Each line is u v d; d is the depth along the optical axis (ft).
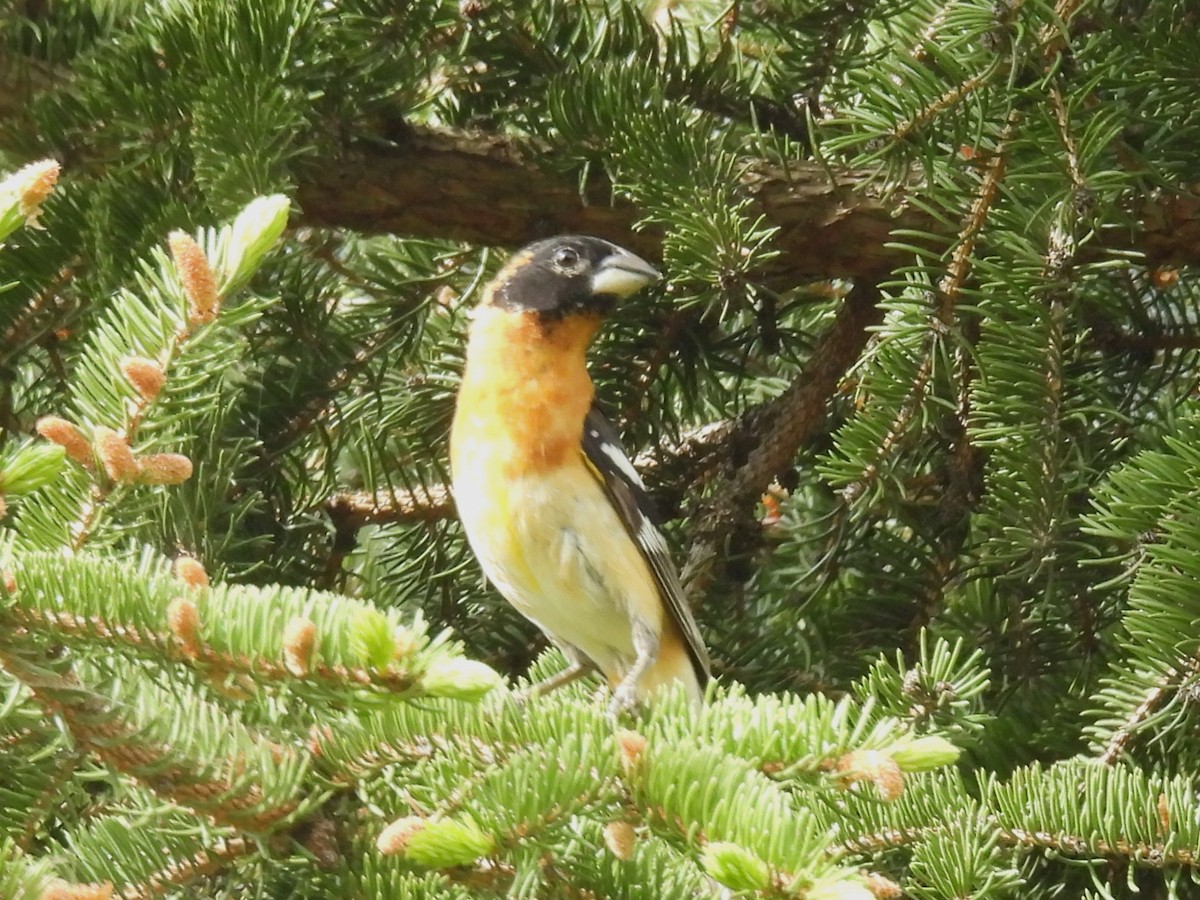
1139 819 22.11
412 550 36.55
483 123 35.27
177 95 29.09
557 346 31.32
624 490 31.35
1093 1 28.50
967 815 22.50
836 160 32.94
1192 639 23.61
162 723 17.24
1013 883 21.70
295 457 34.14
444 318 38.58
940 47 28.25
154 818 18.03
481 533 31.24
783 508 38.32
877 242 33.14
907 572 32.89
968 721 24.27
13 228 14.99
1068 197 27.94
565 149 33.42
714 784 15.61
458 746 17.76
